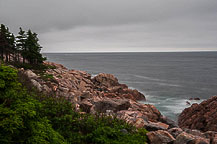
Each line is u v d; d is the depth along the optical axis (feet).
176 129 41.47
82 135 28.53
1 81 21.43
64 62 542.16
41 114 28.45
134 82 215.72
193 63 581.12
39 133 20.01
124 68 391.45
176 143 32.48
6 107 19.63
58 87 72.18
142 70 356.18
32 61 145.69
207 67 437.99
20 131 19.36
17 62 141.59
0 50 150.10
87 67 395.55
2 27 145.79
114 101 72.74
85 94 76.89
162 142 32.48
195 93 161.17
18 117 18.30
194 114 90.58
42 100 35.91
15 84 23.47
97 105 66.49
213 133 39.68
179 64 534.78
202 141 31.04
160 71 343.05
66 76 122.93
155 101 131.85
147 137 33.63
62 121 29.78
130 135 30.94
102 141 26.37
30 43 141.49
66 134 27.50
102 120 35.91
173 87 187.32
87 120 32.27
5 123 17.07
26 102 23.07
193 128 82.84
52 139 21.54
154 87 185.68
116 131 29.99
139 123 44.70
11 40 149.69
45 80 76.84
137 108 82.17
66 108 34.24
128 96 121.19
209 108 84.69
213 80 240.12
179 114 105.09
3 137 17.16
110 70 344.90
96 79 153.89
